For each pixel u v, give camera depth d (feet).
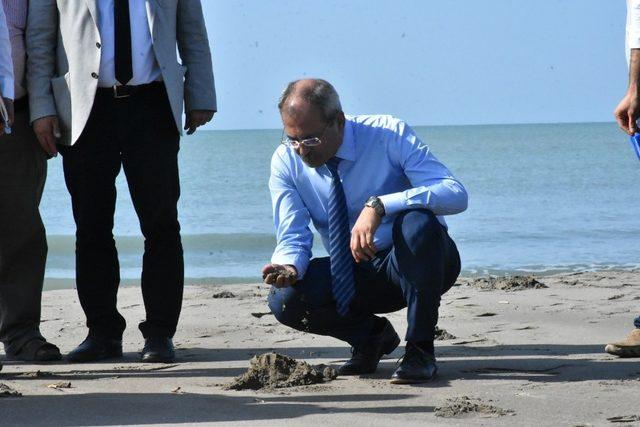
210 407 12.88
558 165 129.39
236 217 66.39
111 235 17.65
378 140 14.58
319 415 12.34
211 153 203.10
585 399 13.20
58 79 17.11
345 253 14.62
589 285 26.94
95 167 17.07
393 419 12.11
